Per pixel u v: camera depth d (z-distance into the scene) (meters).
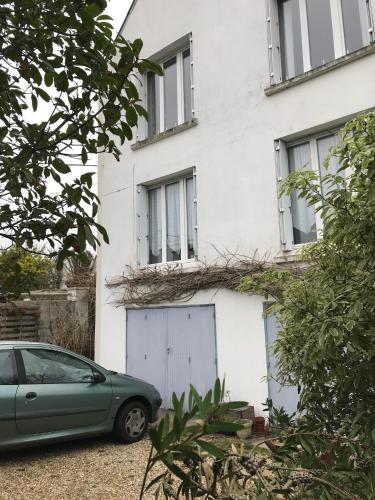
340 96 6.83
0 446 5.38
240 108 8.05
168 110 9.95
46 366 6.07
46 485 4.91
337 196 2.50
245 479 1.48
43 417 5.73
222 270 7.83
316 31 7.44
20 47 1.98
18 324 11.96
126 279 9.70
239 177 7.93
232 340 7.65
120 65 2.02
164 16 9.73
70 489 4.79
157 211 9.91
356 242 2.37
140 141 9.84
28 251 1.98
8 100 2.05
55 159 2.06
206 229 8.32
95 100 2.14
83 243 1.89
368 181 2.37
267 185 7.52
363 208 2.34
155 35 9.89
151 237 9.98
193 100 8.91
